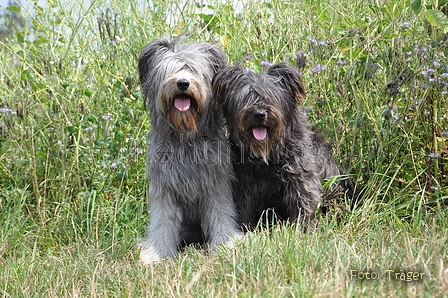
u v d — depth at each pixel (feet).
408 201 15.67
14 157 18.01
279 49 19.30
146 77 15.21
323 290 9.33
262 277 10.66
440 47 15.80
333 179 15.08
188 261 12.73
